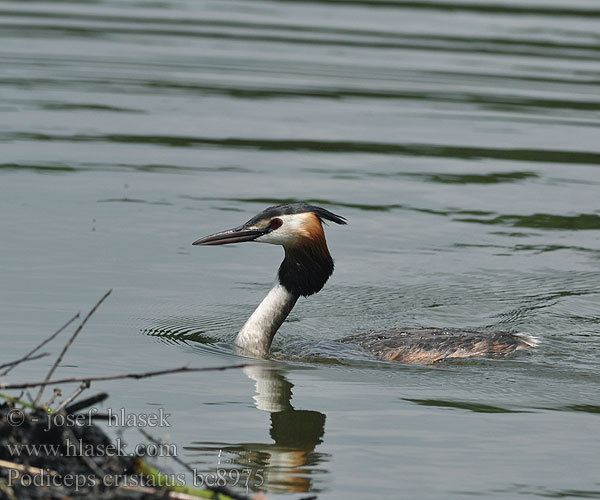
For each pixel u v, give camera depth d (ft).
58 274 49.29
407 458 31.24
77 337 41.34
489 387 38.32
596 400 37.09
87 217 57.93
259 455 30.99
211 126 76.74
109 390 35.65
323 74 91.35
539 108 84.02
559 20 116.98
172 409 34.37
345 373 39.68
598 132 78.18
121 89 85.51
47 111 78.79
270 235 42.29
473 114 81.87
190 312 45.98
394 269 53.31
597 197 65.00
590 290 50.88
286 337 44.96
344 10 121.29
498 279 52.16
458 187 65.82
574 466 31.04
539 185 66.74
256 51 99.04
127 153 69.97
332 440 32.50
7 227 55.67
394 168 69.05
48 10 117.39
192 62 94.48
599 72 94.58
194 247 54.85
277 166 68.49
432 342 42.22
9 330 41.45
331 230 58.08
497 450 32.14
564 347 43.50
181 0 127.44
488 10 121.08
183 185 64.03
